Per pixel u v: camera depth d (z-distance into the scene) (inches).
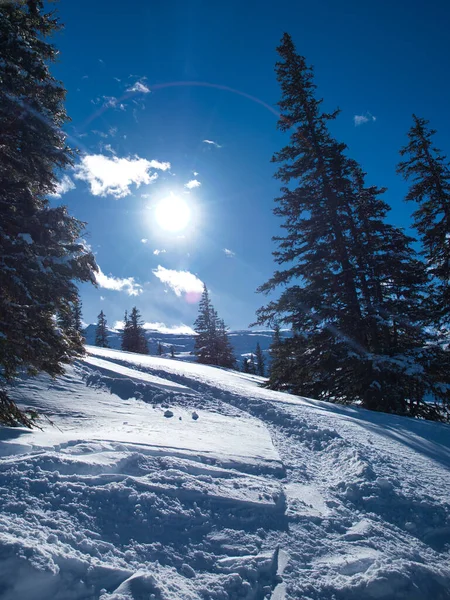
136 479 192.2
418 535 220.4
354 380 662.5
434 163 768.9
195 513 182.5
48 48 360.8
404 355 636.1
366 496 245.8
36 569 120.3
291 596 150.9
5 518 141.8
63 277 319.9
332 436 360.2
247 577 153.8
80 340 365.7
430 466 323.6
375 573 169.3
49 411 346.3
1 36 324.8
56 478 175.0
